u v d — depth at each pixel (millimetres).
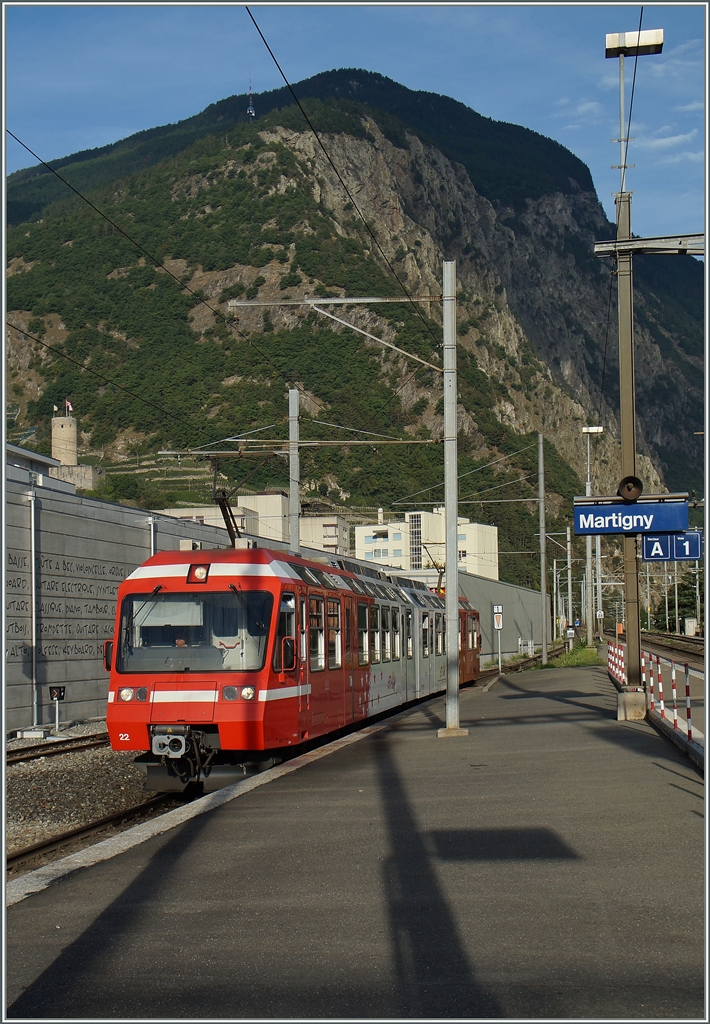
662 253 17812
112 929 6332
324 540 81500
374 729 19844
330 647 16672
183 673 13008
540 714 21234
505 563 113625
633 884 6949
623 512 16781
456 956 5602
